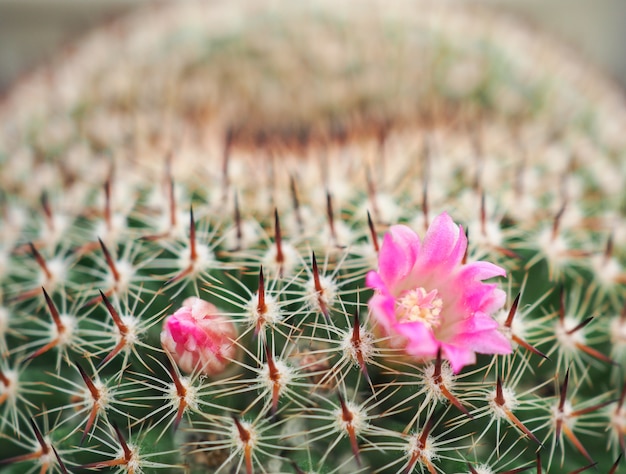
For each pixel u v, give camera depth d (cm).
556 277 12
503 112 20
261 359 11
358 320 10
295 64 22
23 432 12
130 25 25
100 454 11
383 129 16
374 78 21
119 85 20
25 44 35
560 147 17
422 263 11
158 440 11
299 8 23
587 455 11
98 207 14
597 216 14
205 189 14
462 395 11
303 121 20
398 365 11
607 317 13
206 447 11
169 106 20
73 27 34
